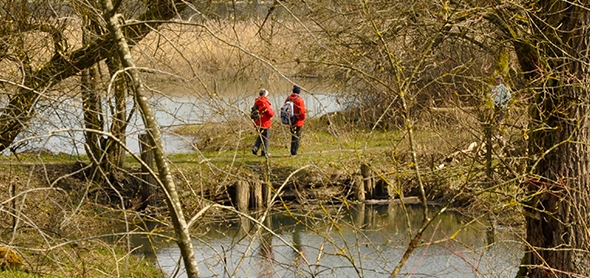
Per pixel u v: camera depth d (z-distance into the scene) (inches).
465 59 788.0
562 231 661.3
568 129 654.5
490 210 566.9
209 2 770.2
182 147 888.3
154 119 361.7
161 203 1107.3
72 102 637.9
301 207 582.9
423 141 933.2
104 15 369.4
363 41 713.0
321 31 724.7
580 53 647.8
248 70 823.1
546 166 665.0
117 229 882.1
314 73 987.9
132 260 759.1
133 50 660.7
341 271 850.8
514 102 619.8
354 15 733.9
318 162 1019.9
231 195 1251.8
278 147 1337.4
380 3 717.9
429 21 674.8
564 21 651.5
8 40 761.0
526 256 696.4
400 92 488.1
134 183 1095.0
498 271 679.7
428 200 1277.1
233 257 804.0
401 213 1234.0
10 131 671.8
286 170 1217.4
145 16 745.0
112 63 793.6
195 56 717.3
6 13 784.9
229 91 772.6
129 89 454.0
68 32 842.8
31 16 810.2
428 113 872.9
